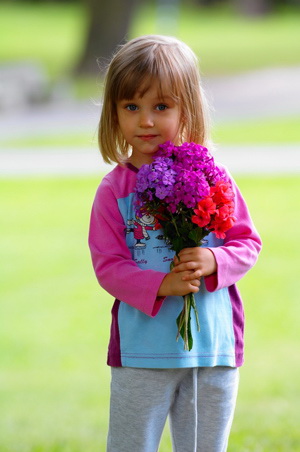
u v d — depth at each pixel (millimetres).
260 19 46469
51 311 7270
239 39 35812
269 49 31875
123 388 3340
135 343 3305
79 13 45312
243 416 4965
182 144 3262
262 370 5852
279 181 12148
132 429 3344
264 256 8734
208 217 3127
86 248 9195
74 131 17141
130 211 3367
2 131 17359
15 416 5102
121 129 3393
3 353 6332
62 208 11000
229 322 3381
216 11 49844
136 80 3254
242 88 22938
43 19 42531
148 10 43500
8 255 8969
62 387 5660
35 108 20438
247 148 14781
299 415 4969
